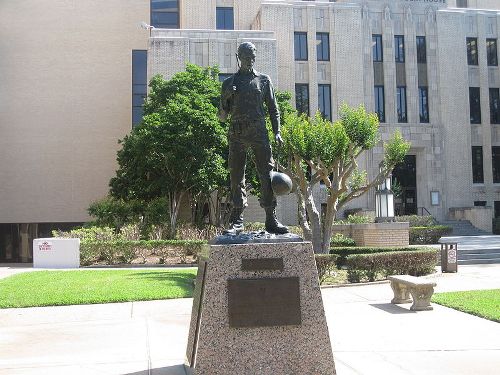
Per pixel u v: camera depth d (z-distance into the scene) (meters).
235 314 5.34
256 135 6.24
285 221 30.09
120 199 26.72
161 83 26.14
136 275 15.81
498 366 6.21
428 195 33.44
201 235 22.70
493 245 22.11
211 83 26.12
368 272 14.64
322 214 30.52
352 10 33.16
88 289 12.59
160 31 29.62
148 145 23.62
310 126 16.77
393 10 34.22
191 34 29.69
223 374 5.27
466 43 35.31
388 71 33.66
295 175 17.36
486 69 35.41
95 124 33.84
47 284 13.71
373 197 32.06
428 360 6.49
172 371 6.04
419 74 34.44
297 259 5.53
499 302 10.59
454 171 33.94
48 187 33.28
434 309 10.23
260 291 5.39
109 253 20.48
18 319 9.61
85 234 21.64
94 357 6.78
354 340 7.64
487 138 34.97
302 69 32.31
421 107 34.31
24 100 33.59
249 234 5.78
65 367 6.28
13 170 33.19
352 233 23.53
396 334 8.04
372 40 33.72
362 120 16.62
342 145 16.09
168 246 20.69
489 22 35.75
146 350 7.16
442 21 34.78
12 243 32.97
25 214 33.06
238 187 6.38
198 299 5.76
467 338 7.73
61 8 34.28
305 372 5.35
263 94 6.44
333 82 32.56
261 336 5.36
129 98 34.22
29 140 33.41
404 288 11.03
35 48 33.91
